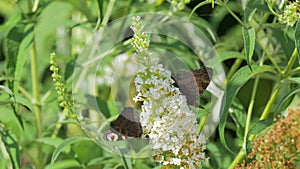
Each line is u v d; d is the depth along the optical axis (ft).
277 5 3.89
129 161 3.69
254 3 3.75
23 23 4.00
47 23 4.37
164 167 3.39
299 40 3.58
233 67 4.19
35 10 4.07
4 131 4.00
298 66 3.93
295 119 3.40
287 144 3.41
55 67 3.61
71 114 3.69
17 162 3.96
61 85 3.64
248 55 3.59
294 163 3.51
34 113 4.18
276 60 4.31
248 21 3.66
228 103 3.69
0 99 4.00
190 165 3.35
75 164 4.47
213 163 4.25
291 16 3.58
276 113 3.75
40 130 4.38
